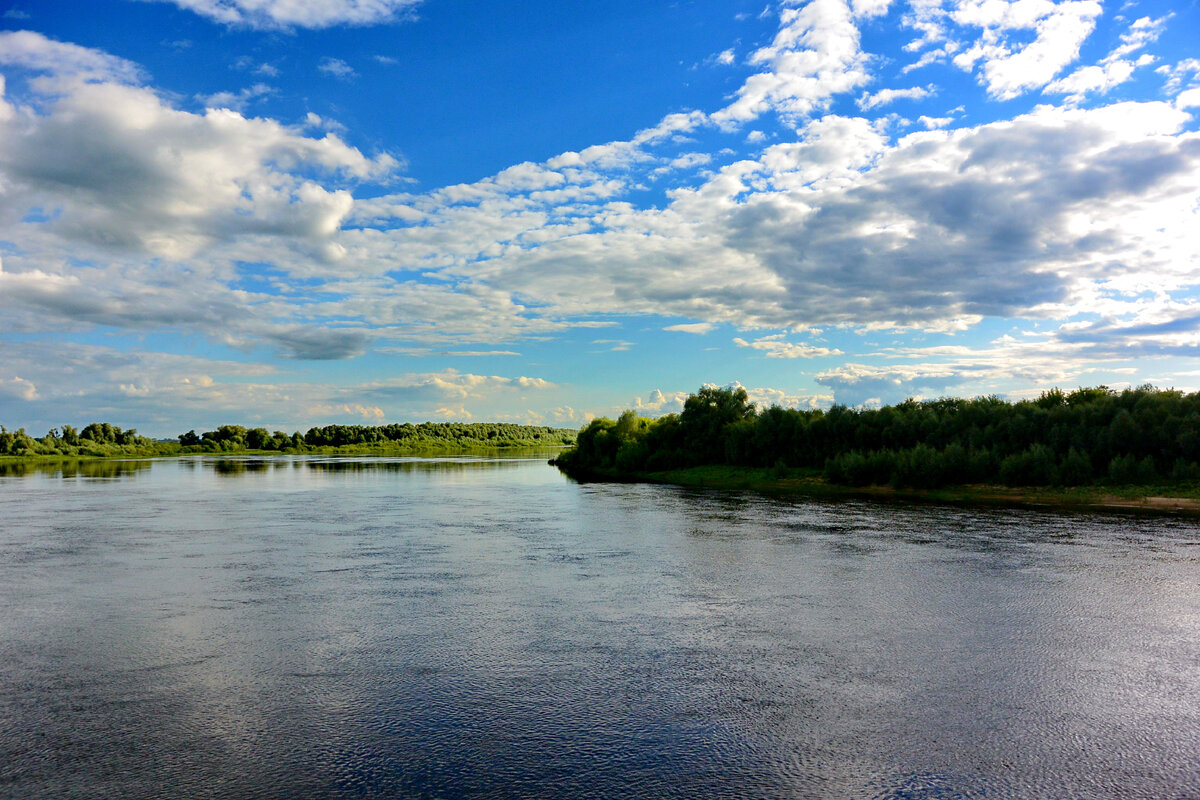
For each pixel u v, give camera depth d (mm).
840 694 9734
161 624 13555
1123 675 10555
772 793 6945
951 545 24578
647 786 7086
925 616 14227
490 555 22484
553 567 20156
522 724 8656
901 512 37125
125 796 6855
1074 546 24312
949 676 10500
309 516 35719
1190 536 27000
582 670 10773
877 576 18625
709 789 7023
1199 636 12719
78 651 11734
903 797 6883
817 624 13578
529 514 36656
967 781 7211
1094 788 7078
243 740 8156
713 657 11438
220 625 13484
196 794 6883
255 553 22953
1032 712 9086
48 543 25453
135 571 19531
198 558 21875
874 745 8070
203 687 9984
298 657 11398
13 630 13117
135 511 38438
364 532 28828
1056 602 15469
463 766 7520
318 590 16891
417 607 15055
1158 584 17500
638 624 13594
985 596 16062
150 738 8211
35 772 7359
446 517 35094
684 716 8938
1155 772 7422
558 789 7008
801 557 21922
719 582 17844
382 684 10117
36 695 9648
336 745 8023
